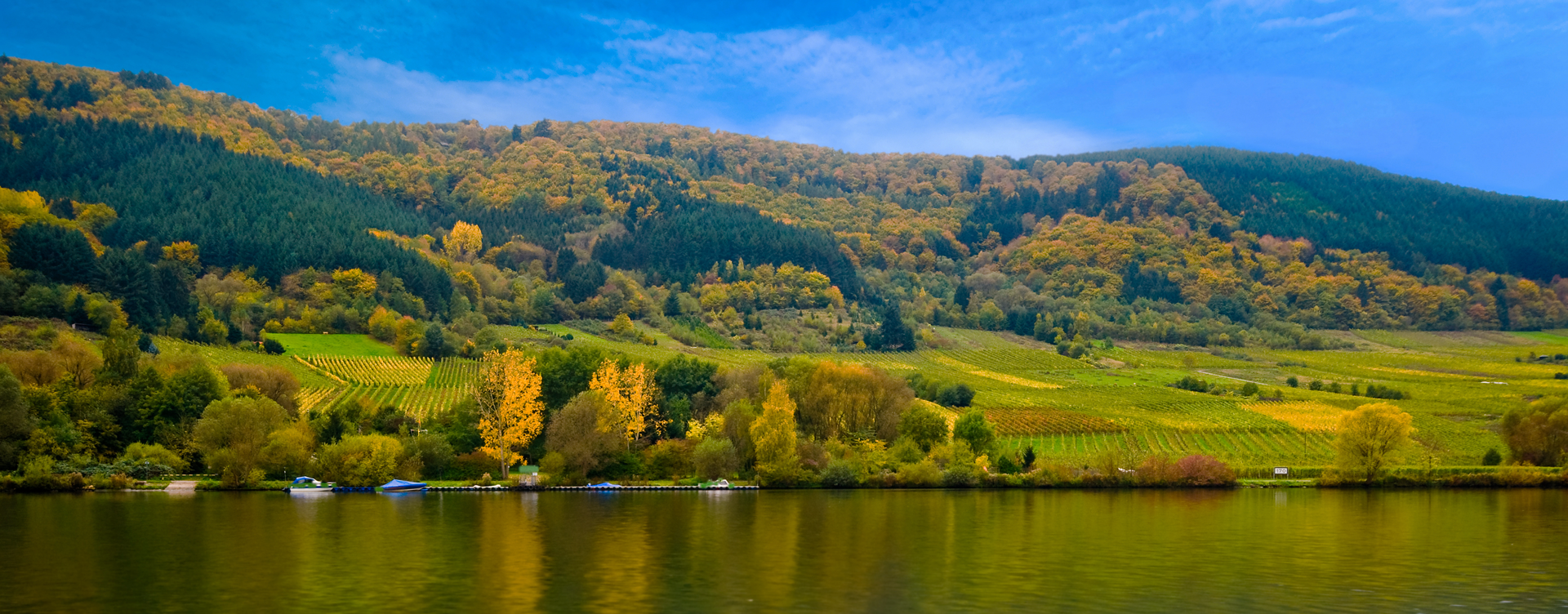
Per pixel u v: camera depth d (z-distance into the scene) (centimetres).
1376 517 7631
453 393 15512
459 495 9100
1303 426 14388
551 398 12138
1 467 9169
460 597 4412
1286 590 4744
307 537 6141
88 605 4212
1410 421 10238
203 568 5047
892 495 9306
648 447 11175
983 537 6353
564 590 4575
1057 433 14062
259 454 9425
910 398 12800
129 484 9225
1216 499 9100
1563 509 8312
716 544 5994
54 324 15312
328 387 15238
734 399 12394
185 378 10781
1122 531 6706
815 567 5244
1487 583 4928
